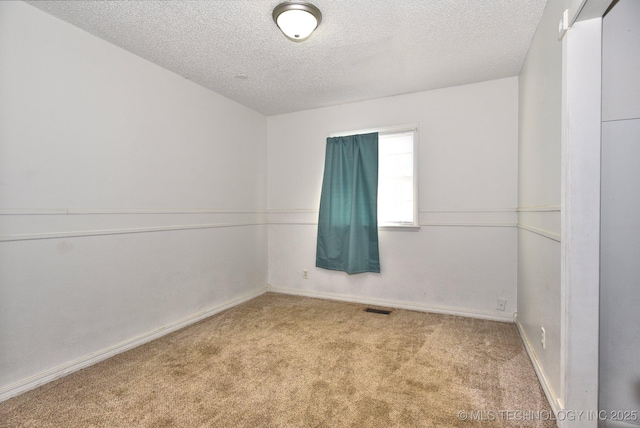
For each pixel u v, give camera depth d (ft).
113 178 7.75
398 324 9.54
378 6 6.38
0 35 5.86
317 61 8.73
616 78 4.87
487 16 6.73
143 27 7.07
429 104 10.80
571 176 4.81
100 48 7.49
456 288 10.43
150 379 6.48
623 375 4.94
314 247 12.79
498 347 7.89
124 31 7.23
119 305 7.84
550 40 5.99
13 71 6.03
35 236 6.31
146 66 8.57
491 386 6.15
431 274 10.76
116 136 7.82
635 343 4.89
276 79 9.90
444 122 10.59
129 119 8.13
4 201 5.90
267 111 13.02
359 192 11.49
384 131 11.32
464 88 10.33
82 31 7.13
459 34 7.42
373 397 5.82
